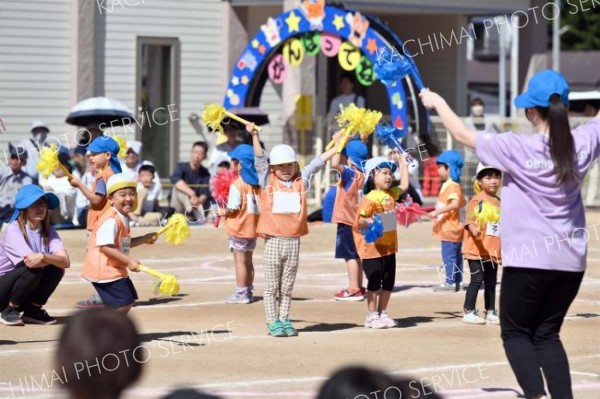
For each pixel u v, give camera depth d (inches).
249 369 851.4
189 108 2571.4
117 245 942.4
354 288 1229.7
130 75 2512.3
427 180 2272.4
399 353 922.1
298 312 1146.7
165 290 911.7
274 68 2305.6
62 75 2450.8
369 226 1012.5
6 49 2399.1
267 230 995.9
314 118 2412.6
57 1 2436.0
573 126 2369.6
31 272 1023.0
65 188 1939.0
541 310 682.2
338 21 2218.3
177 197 2048.5
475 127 2394.2
